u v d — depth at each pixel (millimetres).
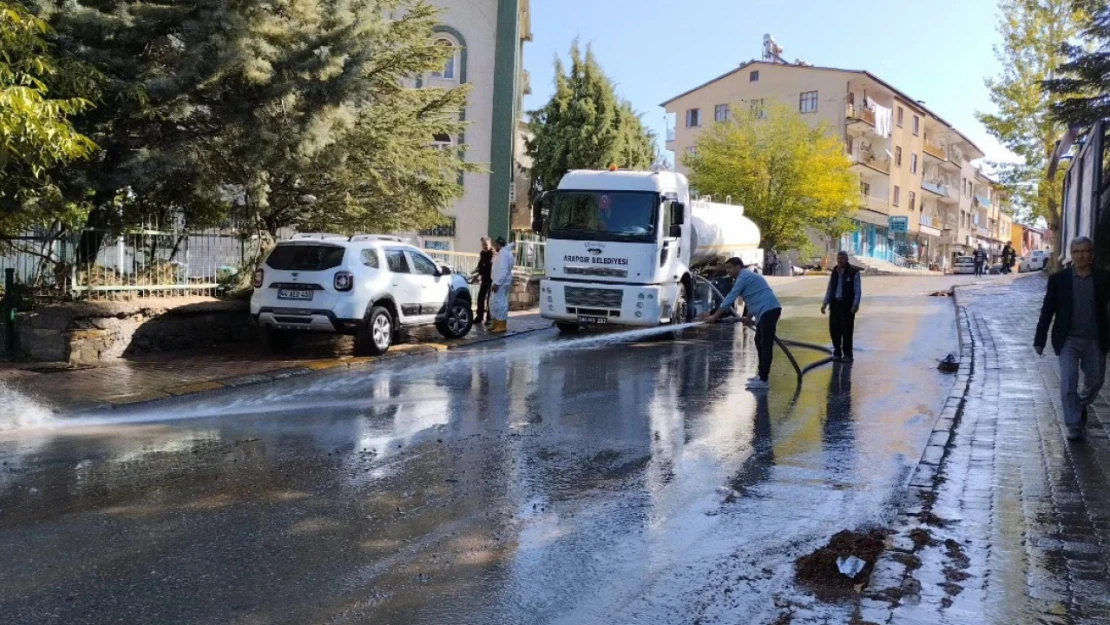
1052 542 5082
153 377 11031
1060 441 7715
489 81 31344
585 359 13953
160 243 13820
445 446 7707
